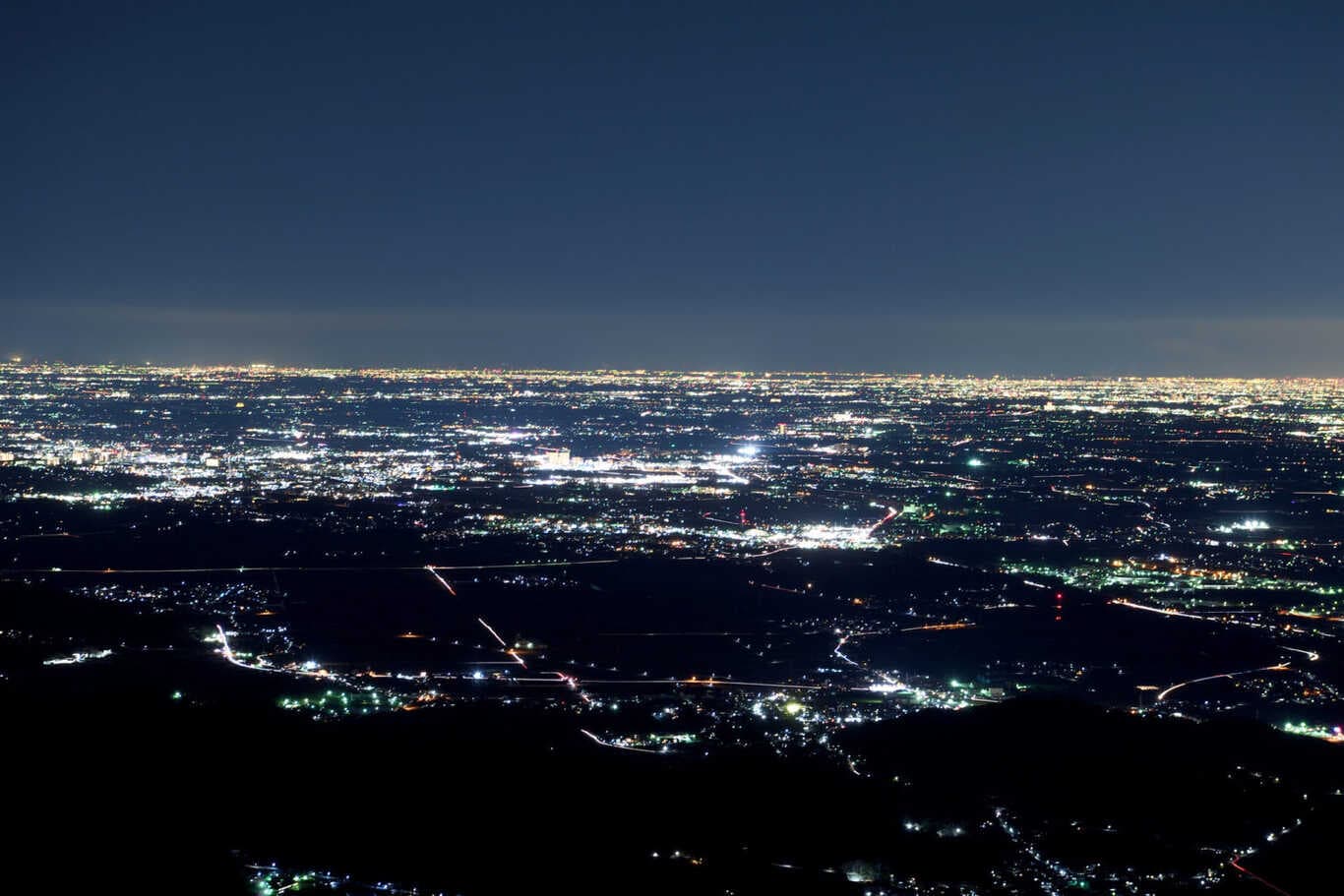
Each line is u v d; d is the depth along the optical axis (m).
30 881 46.22
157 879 47.34
